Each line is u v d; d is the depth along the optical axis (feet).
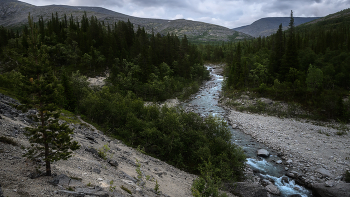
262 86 263.29
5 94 124.06
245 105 246.47
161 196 55.21
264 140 149.38
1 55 328.49
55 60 341.21
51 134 38.01
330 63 285.43
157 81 308.60
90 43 383.04
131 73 320.70
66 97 168.45
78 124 118.11
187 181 85.30
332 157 117.50
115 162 68.33
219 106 258.57
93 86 279.69
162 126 127.44
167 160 113.70
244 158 100.83
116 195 40.29
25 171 39.47
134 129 130.21
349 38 356.79
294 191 89.25
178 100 289.12
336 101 196.24
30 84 36.86
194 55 484.74
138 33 517.96
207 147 105.60
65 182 39.32
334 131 163.73
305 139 147.13
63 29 430.61
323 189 82.53
